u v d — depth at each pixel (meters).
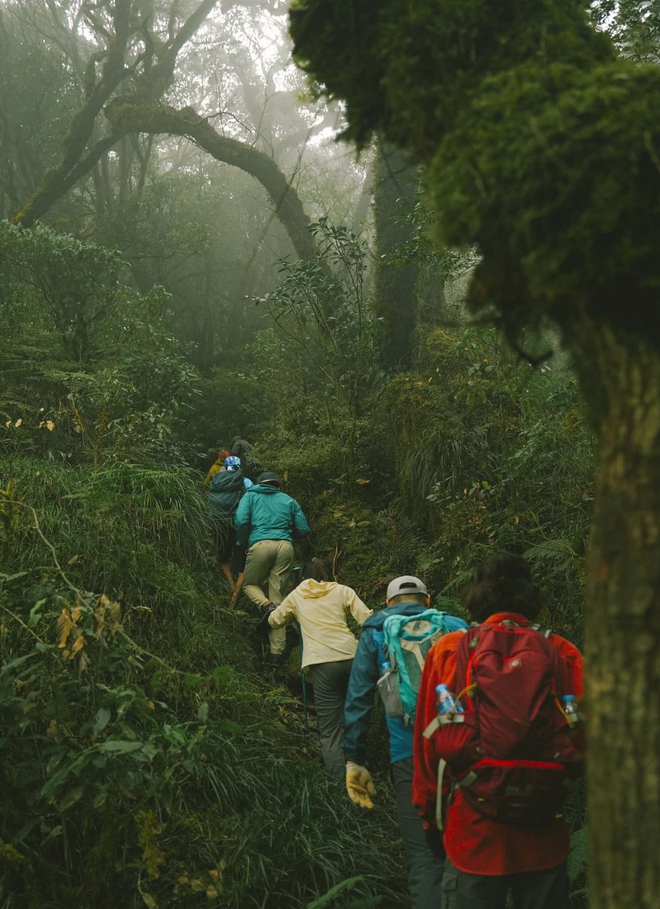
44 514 4.95
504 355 1.89
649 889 1.14
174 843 3.07
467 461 6.83
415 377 8.10
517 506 5.72
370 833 3.70
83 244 9.46
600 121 1.15
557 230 1.15
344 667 4.56
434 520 6.85
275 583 6.57
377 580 6.52
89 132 14.11
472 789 2.26
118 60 14.12
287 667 5.87
